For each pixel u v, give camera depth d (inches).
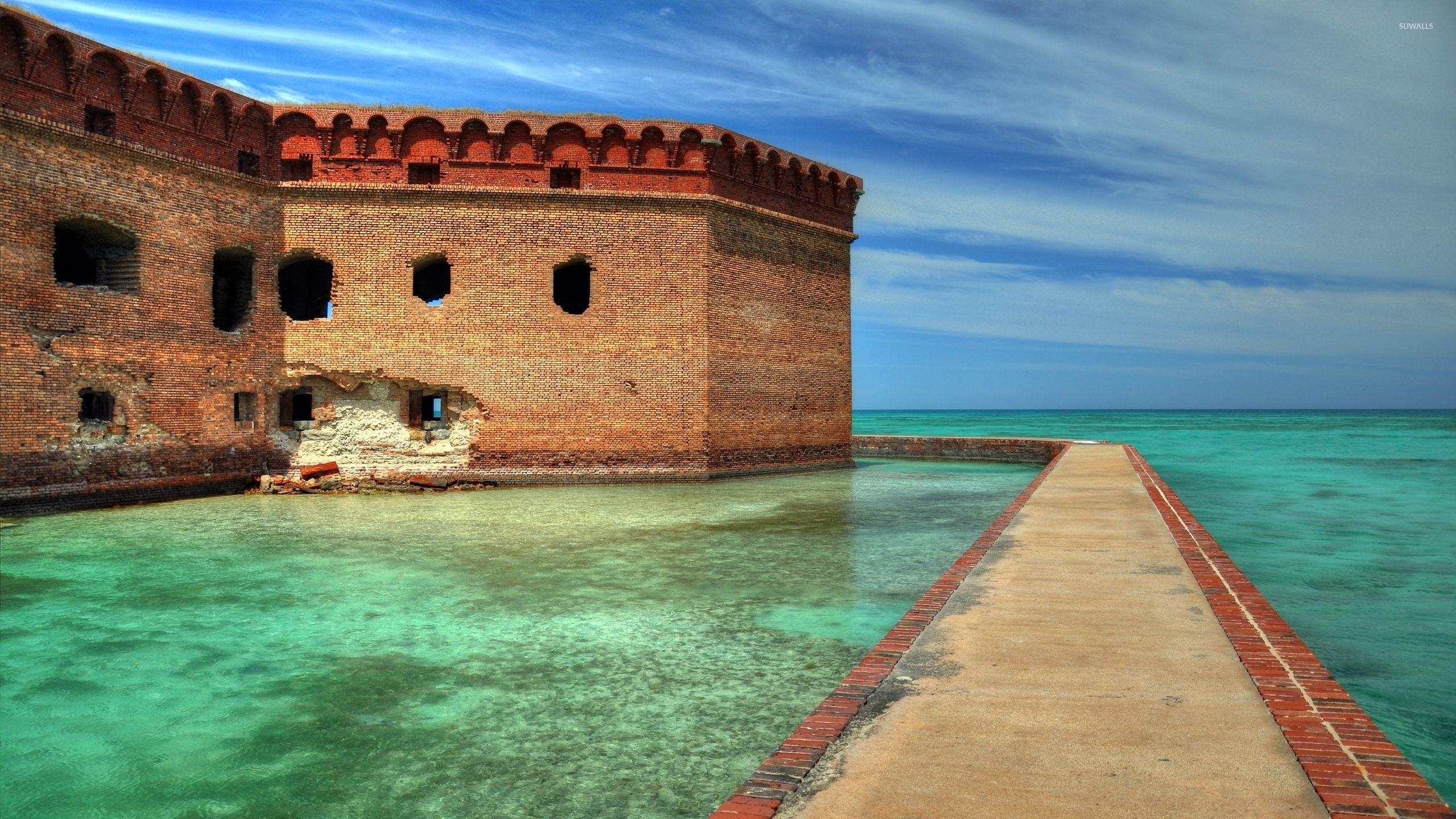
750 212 1020.5
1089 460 959.6
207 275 841.5
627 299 955.3
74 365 726.5
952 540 571.2
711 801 204.8
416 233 920.9
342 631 351.6
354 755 232.7
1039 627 254.2
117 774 222.1
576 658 314.5
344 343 912.3
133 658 316.5
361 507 759.1
